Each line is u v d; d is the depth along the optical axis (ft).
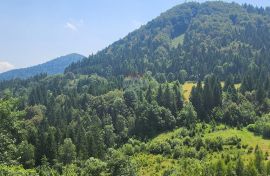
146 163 518.37
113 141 643.86
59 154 538.47
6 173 112.27
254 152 500.74
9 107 138.31
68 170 454.40
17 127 141.79
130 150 578.66
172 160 524.11
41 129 636.89
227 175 400.88
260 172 403.54
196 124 645.10
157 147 571.28
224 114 650.02
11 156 132.87
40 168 484.33
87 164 443.73
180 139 594.65
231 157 481.05
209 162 469.16
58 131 596.29
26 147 502.79
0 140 132.77
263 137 573.74
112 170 381.60
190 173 418.92
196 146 549.95
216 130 618.03
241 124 622.13
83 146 551.59
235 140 550.36
